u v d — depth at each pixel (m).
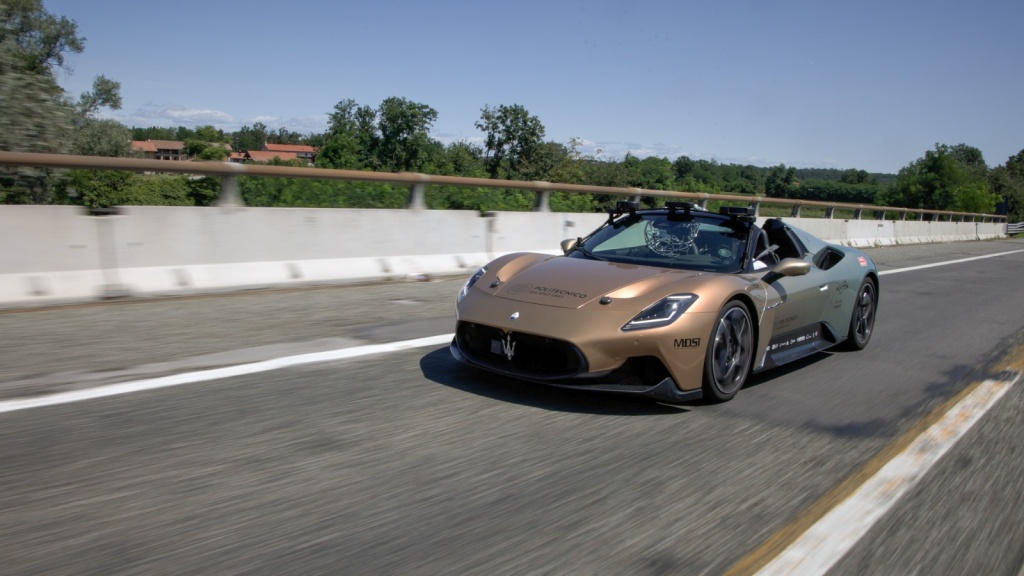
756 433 3.83
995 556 2.58
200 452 3.19
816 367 5.50
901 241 23.05
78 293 6.11
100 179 6.33
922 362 5.81
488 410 3.95
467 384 4.39
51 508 2.61
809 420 4.11
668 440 3.64
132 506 2.65
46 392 3.91
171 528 2.50
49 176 6.16
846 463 3.45
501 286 4.36
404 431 3.57
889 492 3.11
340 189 8.04
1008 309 9.06
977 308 9.03
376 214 8.23
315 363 4.70
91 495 2.73
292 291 7.25
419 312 6.53
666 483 3.11
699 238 4.85
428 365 4.78
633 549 2.51
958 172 72.19
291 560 2.32
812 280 5.25
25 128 10.45
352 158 70.56
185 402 3.85
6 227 5.79
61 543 2.37
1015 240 35.53
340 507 2.72
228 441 3.33
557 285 4.21
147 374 4.30
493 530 2.60
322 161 71.56
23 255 5.88
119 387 4.04
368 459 3.20
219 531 2.49
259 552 2.36
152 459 3.09
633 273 4.34
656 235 4.95
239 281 7.06
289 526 2.55
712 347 4.07
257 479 2.93
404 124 71.62
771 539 2.63
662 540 2.59
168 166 6.44
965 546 2.64
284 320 5.94
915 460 3.52
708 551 2.52
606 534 2.61
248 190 7.36
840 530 2.73
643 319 3.86
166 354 4.76
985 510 2.96
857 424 4.08
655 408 4.14
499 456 3.31
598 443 3.55
